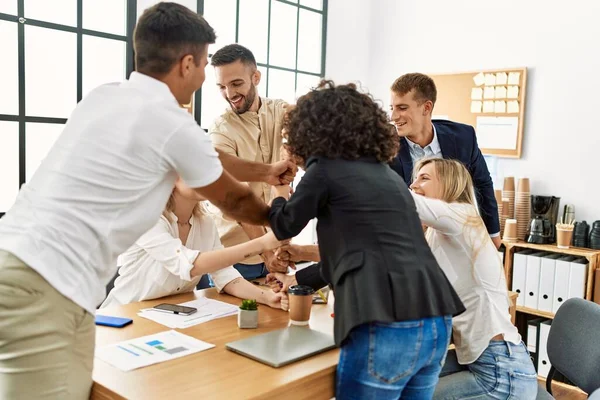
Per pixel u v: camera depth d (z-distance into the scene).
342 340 1.49
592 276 3.76
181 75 1.59
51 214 1.41
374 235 1.52
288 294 2.03
